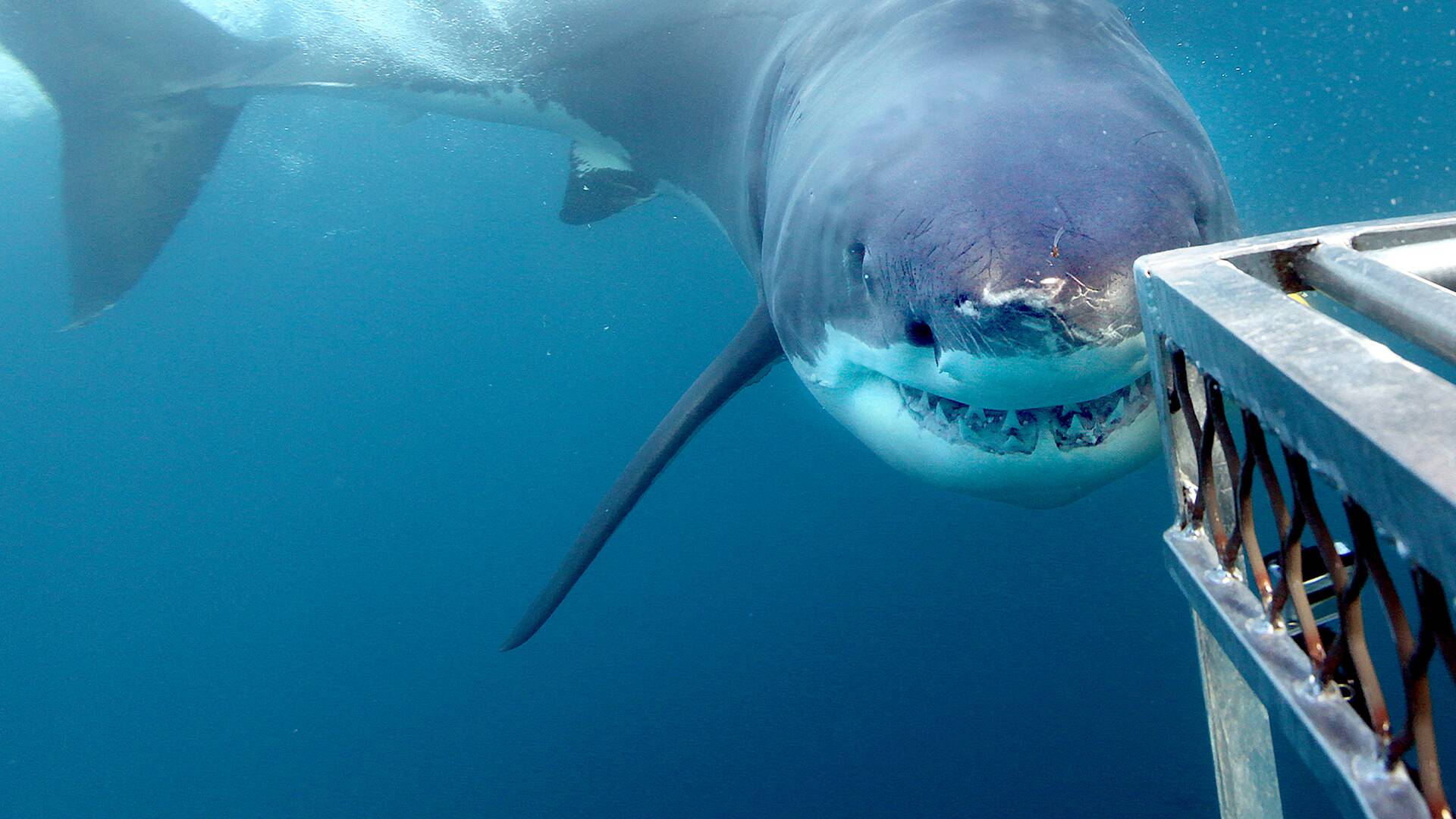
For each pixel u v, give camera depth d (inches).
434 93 279.9
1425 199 223.9
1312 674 34.6
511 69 257.0
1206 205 83.1
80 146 269.4
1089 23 101.5
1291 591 35.3
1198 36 234.4
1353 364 28.0
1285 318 31.8
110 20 269.7
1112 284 73.2
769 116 152.9
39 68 264.5
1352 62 227.5
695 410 165.5
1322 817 214.7
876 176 91.1
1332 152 231.8
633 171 255.3
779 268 116.1
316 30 275.7
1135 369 75.9
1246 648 38.2
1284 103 233.3
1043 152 82.0
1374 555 27.5
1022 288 73.2
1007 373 76.2
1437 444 23.7
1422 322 33.3
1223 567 41.6
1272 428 31.2
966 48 98.6
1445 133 222.5
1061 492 94.7
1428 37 223.0
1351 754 32.0
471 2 250.4
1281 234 40.7
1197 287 36.5
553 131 267.7
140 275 272.4
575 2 239.0
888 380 101.0
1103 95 88.3
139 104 273.6
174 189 277.1
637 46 226.8
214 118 282.0
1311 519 31.6
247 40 281.1
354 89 287.3
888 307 88.1
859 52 116.6
